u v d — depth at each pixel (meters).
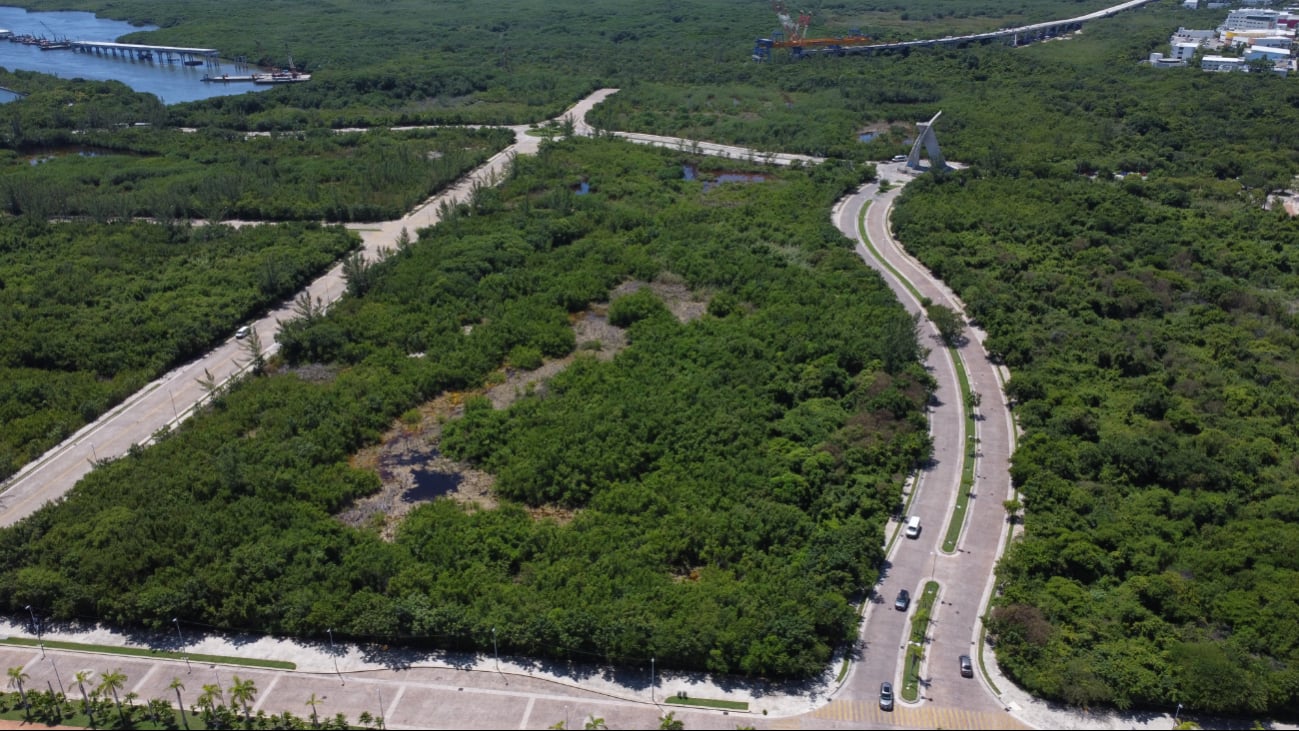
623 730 100.00
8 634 113.44
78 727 100.25
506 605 112.69
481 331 183.38
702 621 108.62
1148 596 114.69
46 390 161.38
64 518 127.44
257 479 135.62
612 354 181.00
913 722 101.00
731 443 146.25
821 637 110.12
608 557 120.81
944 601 117.44
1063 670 103.94
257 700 103.62
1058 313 192.88
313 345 176.88
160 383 170.62
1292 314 192.75
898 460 141.25
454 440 150.75
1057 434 148.38
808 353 172.50
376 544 124.75
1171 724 101.31
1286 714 102.06
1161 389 161.12
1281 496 132.88
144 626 114.50
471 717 101.69
